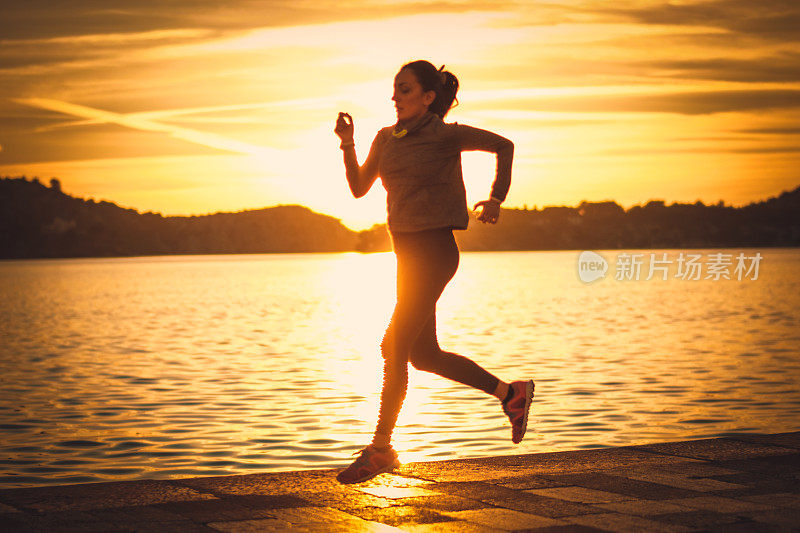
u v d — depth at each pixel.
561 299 60.25
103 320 41.25
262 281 117.25
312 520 3.49
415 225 4.07
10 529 3.33
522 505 3.71
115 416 13.01
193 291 82.62
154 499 3.83
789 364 19.69
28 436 11.38
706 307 48.25
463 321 37.78
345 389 15.79
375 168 4.39
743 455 4.69
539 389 15.41
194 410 13.41
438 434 10.82
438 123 4.10
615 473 4.30
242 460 9.68
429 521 3.47
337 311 48.97
